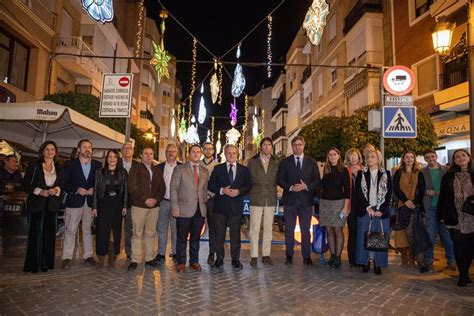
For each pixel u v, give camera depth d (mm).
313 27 6848
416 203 6055
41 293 4508
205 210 6172
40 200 5512
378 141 12398
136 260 5887
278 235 10312
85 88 20047
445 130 13977
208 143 7629
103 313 3883
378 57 19109
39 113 7332
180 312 3953
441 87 14703
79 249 7406
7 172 7992
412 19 16625
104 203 6062
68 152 12180
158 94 44938
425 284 5262
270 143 6566
